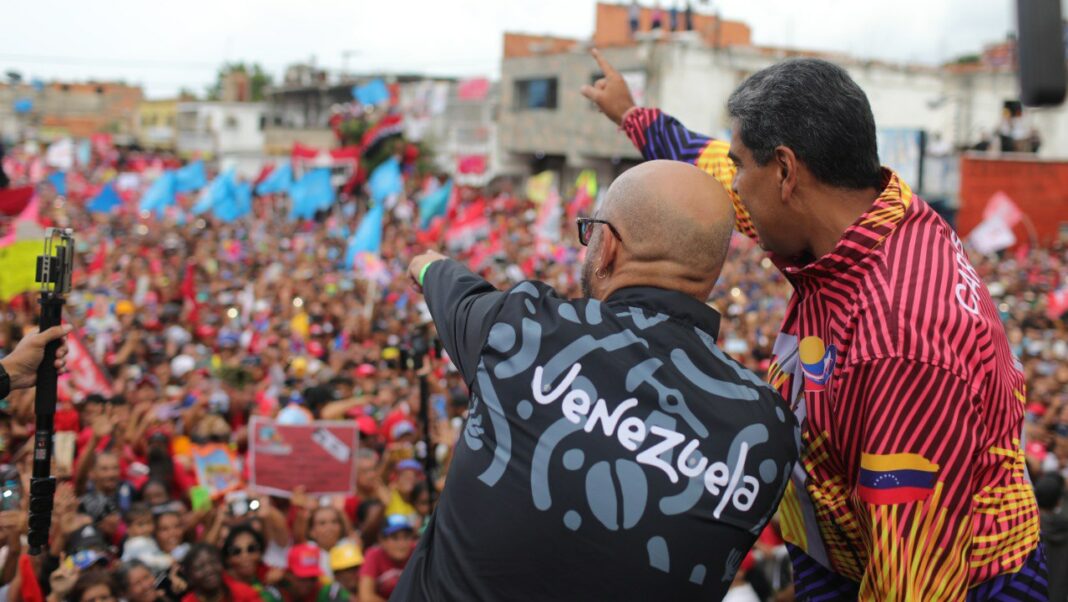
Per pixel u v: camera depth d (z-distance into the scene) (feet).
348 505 24.02
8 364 7.65
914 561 5.08
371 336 49.67
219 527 20.27
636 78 116.57
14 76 139.33
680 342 5.32
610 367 5.22
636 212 5.51
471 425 5.40
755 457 5.15
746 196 6.13
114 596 16.15
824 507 5.81
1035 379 39.45
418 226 98.32
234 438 29.78
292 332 45.19
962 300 5.41
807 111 5.73
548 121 133.69
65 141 137.69
